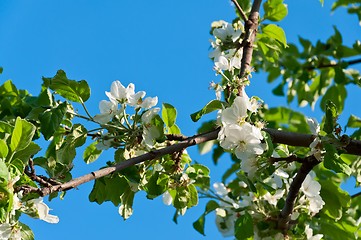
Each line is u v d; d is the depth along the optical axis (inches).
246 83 194.2
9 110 224.4
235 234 205.2
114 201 199.6
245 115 182.5
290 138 190.7
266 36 238.2
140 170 196.2
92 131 196.9
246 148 182.4
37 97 231.1
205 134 188.4
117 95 195.8
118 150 195.9
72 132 195.3
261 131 185.3
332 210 220.2
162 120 192.4
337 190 219.0
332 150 179.8
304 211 212.1
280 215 211.6
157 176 200.5
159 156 176.7
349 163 229.8
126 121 194.9
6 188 149.1
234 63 214.8
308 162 191.0
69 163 197.0
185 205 209.3
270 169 189.9
